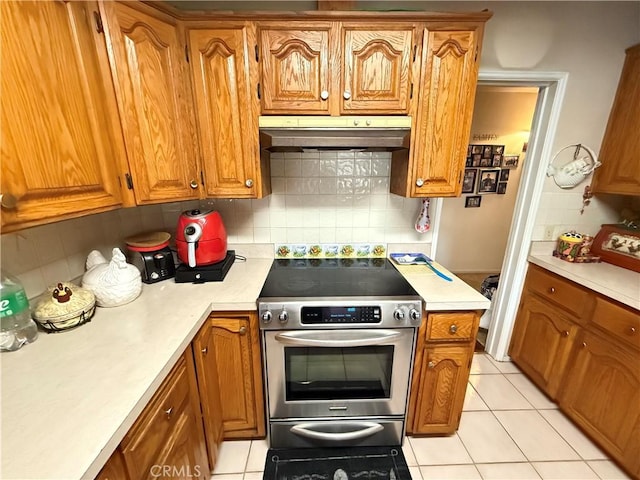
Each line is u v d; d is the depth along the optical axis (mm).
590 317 1478
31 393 724
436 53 1238
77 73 882
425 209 1677
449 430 1482
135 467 729
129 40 1019
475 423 1634
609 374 1384
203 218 1396
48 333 974
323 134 1268
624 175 1604
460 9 1487
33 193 764
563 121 1681
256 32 1194
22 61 728
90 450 583
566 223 1864
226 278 1478
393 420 1422
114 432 624
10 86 701
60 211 836
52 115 809
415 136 1322
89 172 936
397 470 1377
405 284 1404
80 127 898
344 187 1703
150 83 1102
